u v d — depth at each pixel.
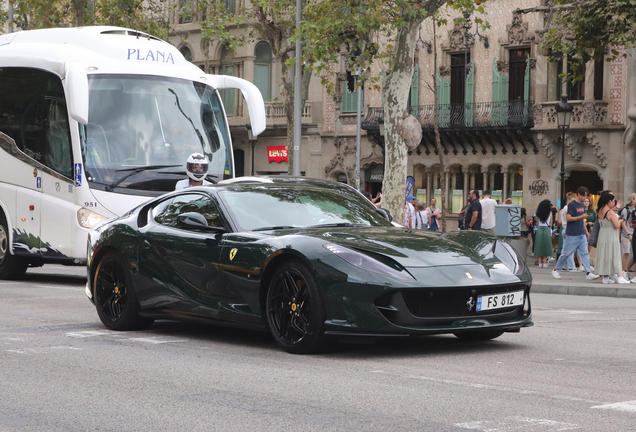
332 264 7.74
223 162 16.56
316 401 6.07
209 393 6.36
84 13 35.50
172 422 5.47
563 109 28.20
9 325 10.35
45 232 15.91
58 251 15.69
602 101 33.75
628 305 14.95
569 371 7.33
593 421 5.46
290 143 34.47
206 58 46.09
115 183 15.30
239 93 45.38
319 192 9.55
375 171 40.88
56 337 9.32
